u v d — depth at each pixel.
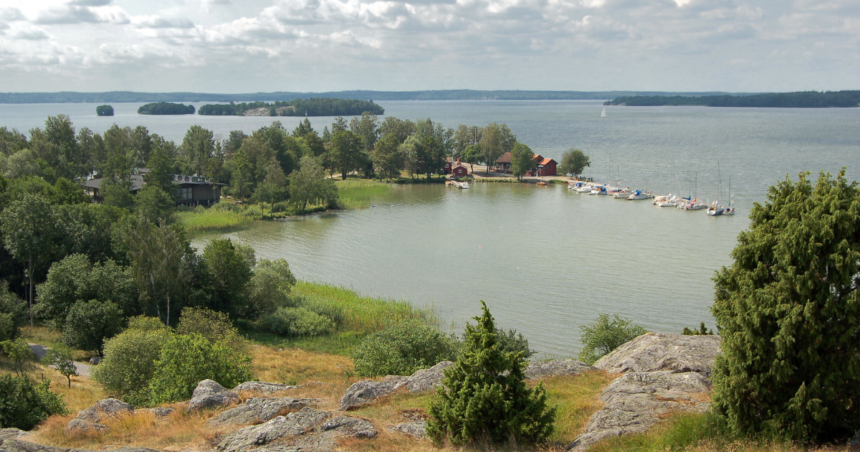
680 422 16.53
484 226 90.81
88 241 55.25
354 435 18.30
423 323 47.84
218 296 53.31
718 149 194.50
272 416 21.25
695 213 98.69
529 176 154.12
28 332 46.44
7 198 61.69
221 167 122.25
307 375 38.34
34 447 16.78
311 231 88.44
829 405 14.90
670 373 21.86
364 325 51.09
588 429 17.86
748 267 16.48
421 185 143.75
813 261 14.51
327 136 197.38
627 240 79.31
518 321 49.75
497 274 64.12
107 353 32.25
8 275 54.97
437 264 68.81
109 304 42.69
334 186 110.69
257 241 81.62
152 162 99.94
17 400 24.08
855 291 14.16
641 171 148.62
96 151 125.25
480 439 17.03
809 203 15.27
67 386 33.97
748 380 15.57
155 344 32.41
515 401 17.25
